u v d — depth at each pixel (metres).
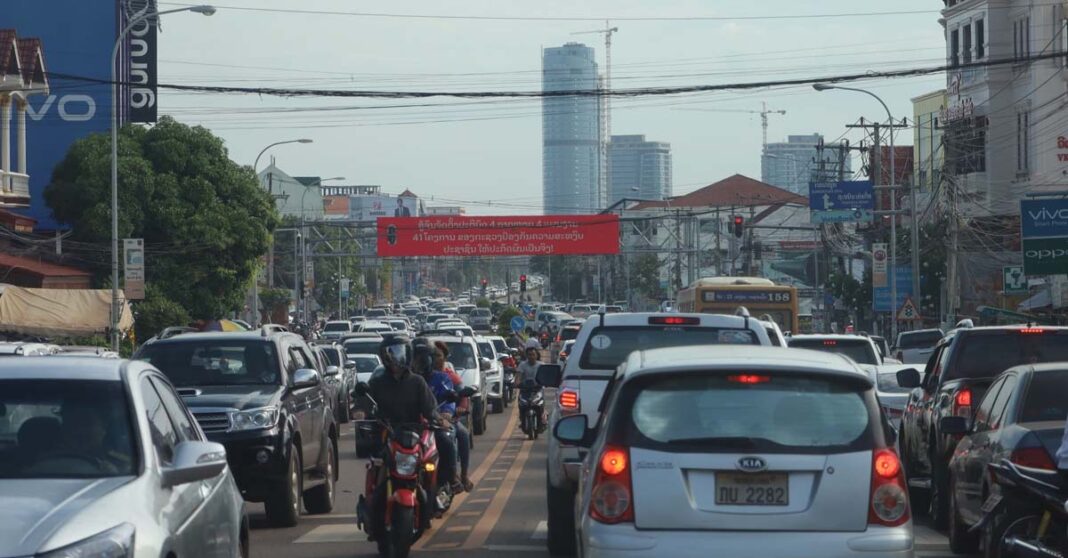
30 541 10.54
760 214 190.88
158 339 29.58
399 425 22.69
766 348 14.98
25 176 88.62
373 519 22.16
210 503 14.36
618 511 13.22
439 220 142.12
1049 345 27.75
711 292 68.62
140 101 105.94
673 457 13.23
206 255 90.88
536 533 25.72
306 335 98.50
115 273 66.38
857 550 13.03
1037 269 75.44
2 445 12.95
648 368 13.70
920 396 30.41
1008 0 106.94
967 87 111.12
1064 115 100.25
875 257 94.44
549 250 141.62
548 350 131.50
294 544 24.47
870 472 13.26
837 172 134.12
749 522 13.09
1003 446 19.95
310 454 29.03
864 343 45.34
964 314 98.44
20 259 83.38
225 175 92.06
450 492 25.12
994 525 18.34
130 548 11.10
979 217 100.69
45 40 105.00
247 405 26.08
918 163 134.38
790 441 13.33
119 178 88.75
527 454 45.00
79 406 13.38
